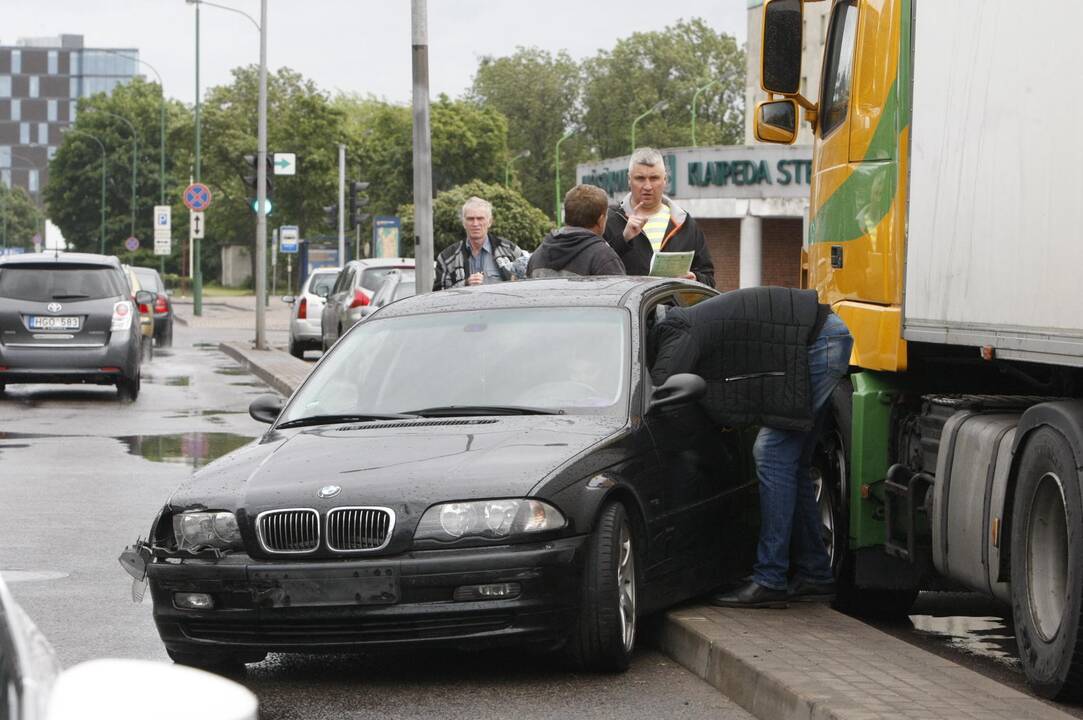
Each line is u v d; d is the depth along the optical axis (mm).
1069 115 8102
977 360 11094
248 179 48094
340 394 11016
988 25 9406
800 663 8852
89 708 2875
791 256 85000
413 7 26031
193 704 2936
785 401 10711
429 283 26328
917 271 10531
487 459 9531
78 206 180875
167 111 182250
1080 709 8461
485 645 9141
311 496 9312
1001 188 9070
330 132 146500
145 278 54156
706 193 84375
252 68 157375
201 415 28344
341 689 9328
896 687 8273
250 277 165000
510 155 193125
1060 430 8344
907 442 11188
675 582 10484
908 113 11109
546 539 9195
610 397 10508
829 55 13195
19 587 12484
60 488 18609
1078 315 7934
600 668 9602
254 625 9273
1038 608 8617
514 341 11070
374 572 9086
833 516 12023
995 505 9250
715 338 10727
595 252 13945
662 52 188750
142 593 9820
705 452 11086
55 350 30984
